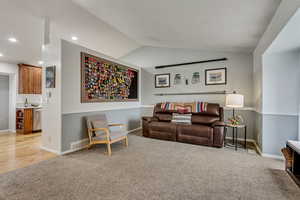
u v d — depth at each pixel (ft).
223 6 6.51
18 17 9.29
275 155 8.91
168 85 16.22
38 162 8.25
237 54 13.10
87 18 10.05
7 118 16.40
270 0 5.86
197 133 11.30
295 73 8.53
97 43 14.94
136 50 17.89
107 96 12.78
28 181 6.36
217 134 10.71
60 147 9.37
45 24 9.93
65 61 9.55
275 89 8.94
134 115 16.40
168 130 12.45
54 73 9.60
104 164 7.99
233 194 5.54
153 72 17.06
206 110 12.67
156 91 16.88
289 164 6.97
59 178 6.59
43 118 10.34
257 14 6.95
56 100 9.53
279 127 8.84
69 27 11.25
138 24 10.18
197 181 6.39
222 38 10.22
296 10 4.87
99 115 11.33
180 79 15.61
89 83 11.19
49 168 7.53
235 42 10.66
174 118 13.25
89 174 6.95
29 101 16.88
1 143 11.79
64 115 9.52
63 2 8.21
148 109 17.25
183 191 5.71
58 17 9.77
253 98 12.33
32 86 16.71
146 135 13.60
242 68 12.92
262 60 9.24
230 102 10.86
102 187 5.95
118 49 17.08
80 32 12.26
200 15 7.53
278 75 8.87
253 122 12.34
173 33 10.73
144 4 7.38
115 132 10.63
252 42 10.38
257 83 10.81
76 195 5.46
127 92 15.28
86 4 8.29
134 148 10.57
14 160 8.52
